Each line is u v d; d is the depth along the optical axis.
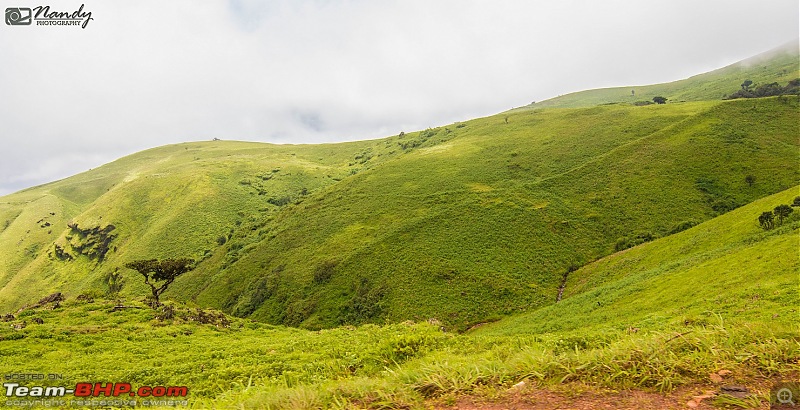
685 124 113.50
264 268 96.25
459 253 78.19
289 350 20.89
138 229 154.62
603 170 102.31
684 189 89.00
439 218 91.81
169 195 168.62
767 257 33.03
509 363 4.98
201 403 6.27
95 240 152.75
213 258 119.00
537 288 67.06
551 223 85.00
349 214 107.50
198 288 104.06
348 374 10.88
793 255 30.30
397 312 65.94
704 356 4.55
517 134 147.00
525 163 117.75
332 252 90.69
